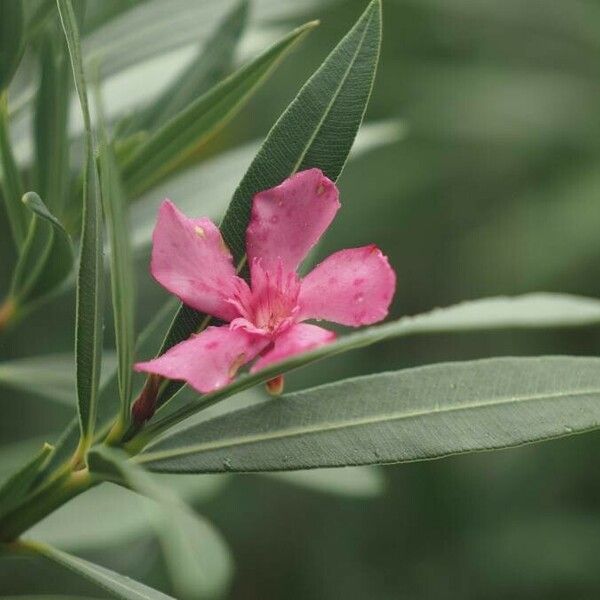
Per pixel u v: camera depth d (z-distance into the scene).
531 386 0.46
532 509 1.00
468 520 1.00
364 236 1.00
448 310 0.45
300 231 0.45
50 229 0.50
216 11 0.58
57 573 0.80
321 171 0.46
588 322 0.46
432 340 1.02
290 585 0.98
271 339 0.44
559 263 0.99
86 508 0.57
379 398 0.46
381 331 0.44
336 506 0.99
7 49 0.50
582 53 1.04
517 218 1.01
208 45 0.56
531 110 1.01
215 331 0.44
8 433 0.73
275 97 0.96
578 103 1.02
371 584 0.99
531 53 1.04
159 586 0.81
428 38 1.03
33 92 0.55
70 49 0.43
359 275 0.45
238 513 0.95
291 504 0.97
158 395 0.45
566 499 1.01
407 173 1.01
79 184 0.52
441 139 1.02
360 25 0.46
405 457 0.45
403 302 1.03
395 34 1.02
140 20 0.58
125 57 0.57
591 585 0.98
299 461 0.45
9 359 0.73
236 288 0.45
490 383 0.46
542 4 1.03
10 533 0.46
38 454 0.46
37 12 0.50
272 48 0.49
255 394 0.57
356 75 0.46
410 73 1.02
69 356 0.58
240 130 0.94
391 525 1.00
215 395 0.45
